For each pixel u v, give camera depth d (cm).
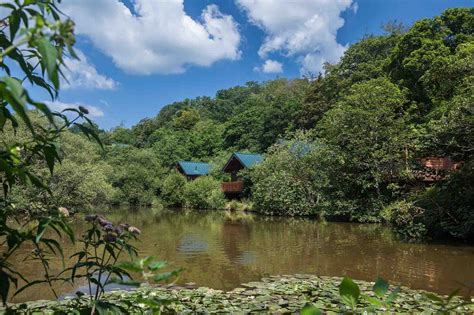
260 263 873
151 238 1283
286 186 2070
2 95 96
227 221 1897
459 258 922
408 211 1298
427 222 1220
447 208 1194
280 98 3800
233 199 2877
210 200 2875
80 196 1522
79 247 942
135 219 2047
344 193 1803
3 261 145
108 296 493
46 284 628
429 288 656
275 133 3484
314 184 2003
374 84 1753
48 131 156
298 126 3322
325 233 1394
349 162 1745
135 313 222
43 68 146
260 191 2281
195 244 1152
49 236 1103
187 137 4647
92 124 167
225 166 3109
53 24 92
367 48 3067
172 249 1062
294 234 1375
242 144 3922
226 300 513
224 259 920
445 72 1338
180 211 2728
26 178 143
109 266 193
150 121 6056
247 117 4062
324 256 958
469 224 1100
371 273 773
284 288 585
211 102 6794
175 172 3550
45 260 190
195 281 704
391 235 1321
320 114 3091
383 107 1648
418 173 1514
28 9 126
